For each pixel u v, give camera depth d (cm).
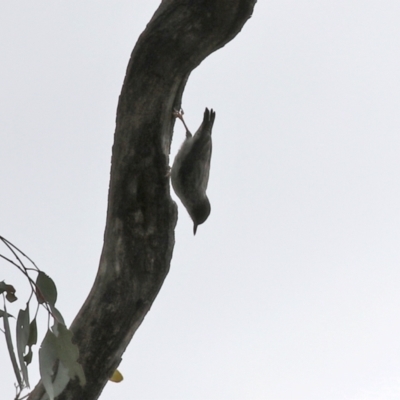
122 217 751
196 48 704
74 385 771
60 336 644
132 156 737
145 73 712
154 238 757
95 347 768
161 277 772
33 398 789
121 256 758
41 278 645
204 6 689
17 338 642
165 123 738
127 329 775
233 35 708
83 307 775
